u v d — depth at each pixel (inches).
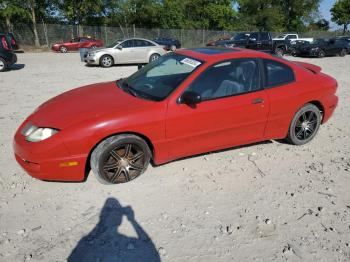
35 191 147.6
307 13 2284.7
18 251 113.2
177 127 155.6
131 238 120.5
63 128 138.9
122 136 146.1
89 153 144.3
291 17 2299.5
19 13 1274.6
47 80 440.5
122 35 1488.7
